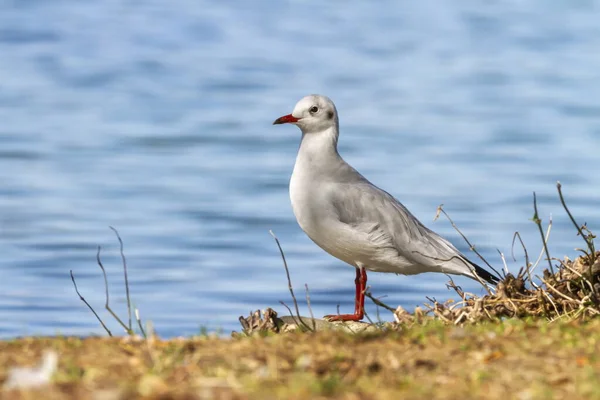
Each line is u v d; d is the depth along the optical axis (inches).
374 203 441.7
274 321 404.2
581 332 341.4
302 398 271.1
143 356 315.0
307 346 325.7
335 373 299.0
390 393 279.0
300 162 446.9
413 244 445.4
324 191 439.5
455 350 321.1
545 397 279.3
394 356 315.3
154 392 273.9
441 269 448.1
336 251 447.8
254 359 309.7
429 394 281.1
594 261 408.2
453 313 388.2
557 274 415.8
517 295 409.1
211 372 296.0
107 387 279.4
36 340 337.7
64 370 299.4
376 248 438.9
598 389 281.7
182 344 330.0
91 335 372.2
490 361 310.5
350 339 334.6
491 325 360.2
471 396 280.5
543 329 345.4
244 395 271.6
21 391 274.8
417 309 387.2
